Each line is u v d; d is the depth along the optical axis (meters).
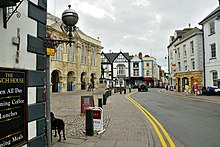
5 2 3.56
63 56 37.28
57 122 6.54
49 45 5.14
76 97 24.88
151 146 6.13
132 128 8.36
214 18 26.19
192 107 15.24
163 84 70.19
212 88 25.95
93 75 50.53
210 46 27.30
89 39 47.94
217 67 25.66
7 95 3.94
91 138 6.92
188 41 32.34
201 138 7.07
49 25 33.31
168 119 10.50
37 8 4.96
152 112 12.89
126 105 16.62
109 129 8.19
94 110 7.85
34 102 4.80
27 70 4.52
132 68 72.19
